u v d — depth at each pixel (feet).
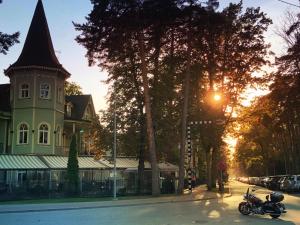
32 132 163.63
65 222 66.49
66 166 157.38
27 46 171.83
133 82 167.22
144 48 139.33
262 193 154.81
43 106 167.02
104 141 165.78
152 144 143.43
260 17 166.40
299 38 170.30
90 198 136.36
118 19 125.70
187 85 150.20
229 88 171.73
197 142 201.26
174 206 100.12
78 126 192.54
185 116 151.02
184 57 150.92
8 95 179.32
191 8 128.98
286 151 264.72
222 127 169.17
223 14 143.23
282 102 179.52
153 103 161.58
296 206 96.37
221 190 176.65
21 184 137.90
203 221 66.54
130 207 98.84
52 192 141.38
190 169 161.68
